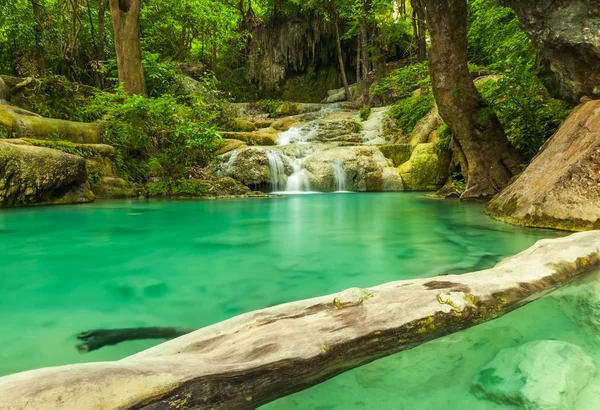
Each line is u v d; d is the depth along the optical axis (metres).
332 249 3.07
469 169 6.50
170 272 2.42
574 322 1.45
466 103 6.04
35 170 6.25
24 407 0.78
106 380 0.88
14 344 1.40
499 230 3.71
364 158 10.09
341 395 1.04
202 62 22.22
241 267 2.54
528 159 6.32
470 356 1.22
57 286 2.14
